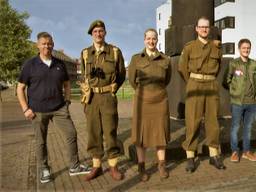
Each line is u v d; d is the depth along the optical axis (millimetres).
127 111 19594
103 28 5746
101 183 5805
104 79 5777
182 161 6812
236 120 6738
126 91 36688
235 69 6699
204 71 6176
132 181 5844
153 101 5895
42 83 5789
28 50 34750
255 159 6789
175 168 6426
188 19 9633
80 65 6023
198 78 6203
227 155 7176
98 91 5809
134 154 6848
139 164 5996
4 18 34312
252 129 7938
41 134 5895
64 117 6000
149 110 5910
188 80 6281
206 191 5312
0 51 34219
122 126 9281
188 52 6191
